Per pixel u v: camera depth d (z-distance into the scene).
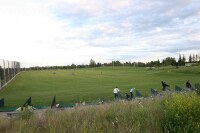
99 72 132.38
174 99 7.95
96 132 5.98
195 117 6.58
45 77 96.81
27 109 9.95
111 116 7.86
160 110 7.77
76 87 59.91
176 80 69.06
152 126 6.46
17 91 53.84
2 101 32.22
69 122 7.17
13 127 7.16
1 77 59.62
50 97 40.53
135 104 9.92
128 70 152.88
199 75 89.88
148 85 55.94
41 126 7.06
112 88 53.28
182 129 6.09
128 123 6.65
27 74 116.81
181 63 181.38
